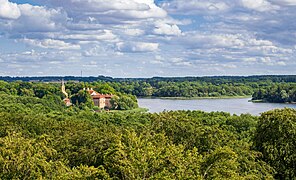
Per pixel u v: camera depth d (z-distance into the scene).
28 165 32.56
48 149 37.81
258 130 49.09
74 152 47.94
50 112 123.12
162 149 31.34
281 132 46.31
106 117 114.75
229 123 90.56
